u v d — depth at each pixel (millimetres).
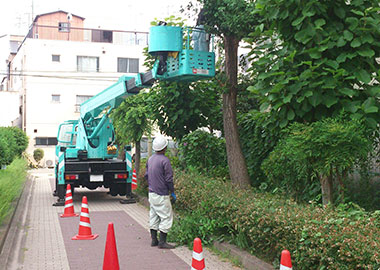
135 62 36344
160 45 8586
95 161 13305
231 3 8141
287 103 6219
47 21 37531
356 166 7121
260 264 5699
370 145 5734
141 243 7672
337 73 5879
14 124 37844
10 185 10547
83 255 6863
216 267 6117
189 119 11930
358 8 6043
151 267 6188
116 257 5770
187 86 11375
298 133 5574
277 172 7473
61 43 34438
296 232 4945
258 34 6766
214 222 7180
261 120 7059
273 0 6109
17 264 6375
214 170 11383
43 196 14812
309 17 5926
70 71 34562
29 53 33750
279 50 6438
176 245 7395
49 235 8328
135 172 14039
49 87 34094
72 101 34562
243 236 6473
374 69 6074
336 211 5363
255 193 7754
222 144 12508
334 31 5953
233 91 9641
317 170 5656
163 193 7242
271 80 6379
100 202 13344
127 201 13016
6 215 9188
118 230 8844
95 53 35375
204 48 8898
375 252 3885
